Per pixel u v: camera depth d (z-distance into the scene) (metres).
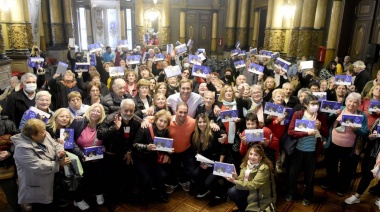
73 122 3.38
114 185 3.66
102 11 18.23
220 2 18.12
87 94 4.64
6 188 3.22
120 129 3.50
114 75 5.78
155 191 3.99
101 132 3.31
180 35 18.36
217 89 5.06
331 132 3.95
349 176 3.94
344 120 3.54
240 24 16.47
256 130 3.34
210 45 18.92
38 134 2.78
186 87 4.02
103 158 3.54
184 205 3.77
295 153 3.69
